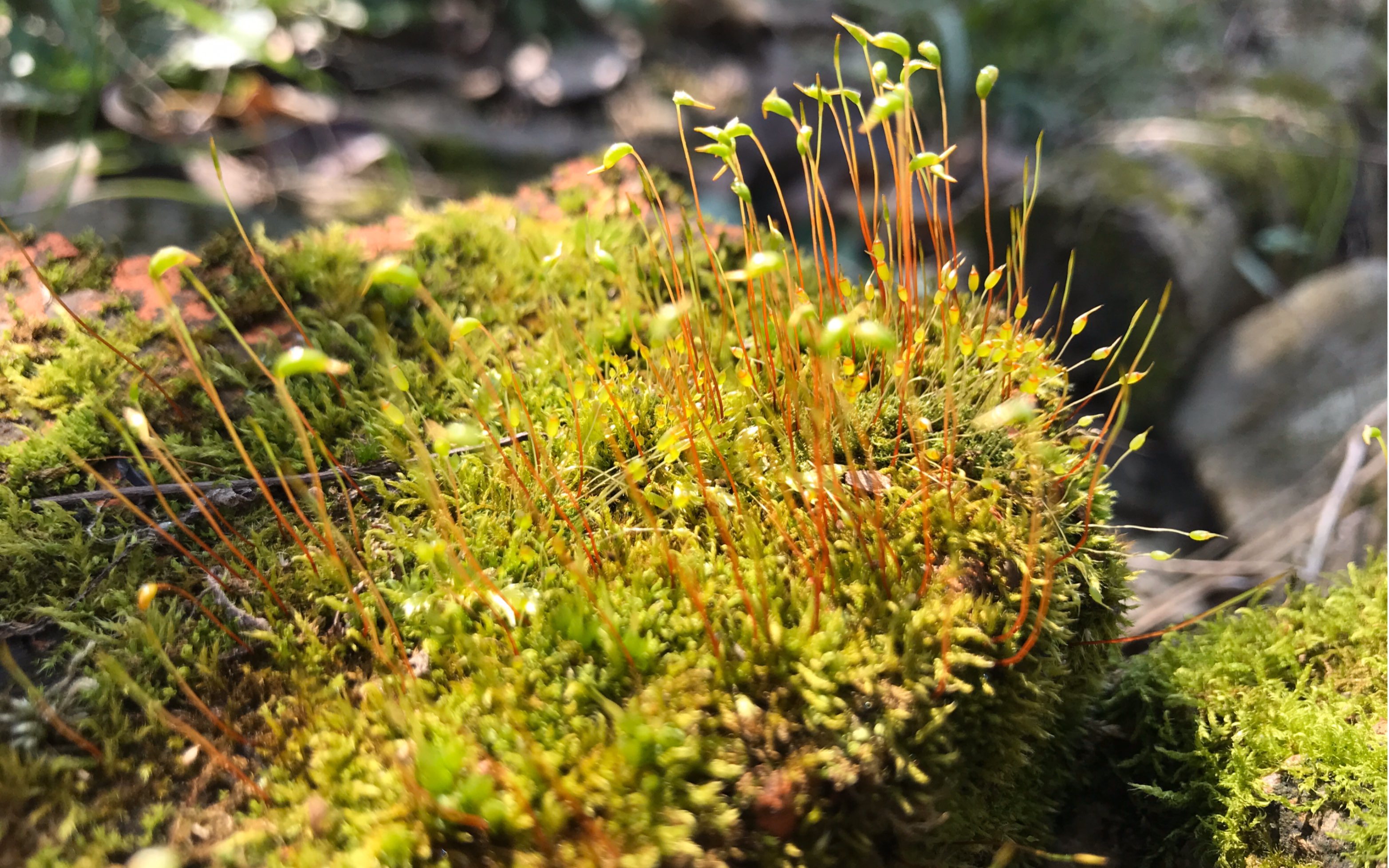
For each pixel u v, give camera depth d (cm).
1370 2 39
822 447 11
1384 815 11
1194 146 28
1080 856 10
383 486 12
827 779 9
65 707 10
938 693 10
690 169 11
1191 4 41
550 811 8
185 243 24
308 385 14
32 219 23
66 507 12
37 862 9
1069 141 35
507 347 15
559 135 33
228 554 11
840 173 31
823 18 40
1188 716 13
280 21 32
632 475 10
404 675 10
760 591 10
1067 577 11
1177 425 25
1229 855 12
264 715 10
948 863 11
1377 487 20
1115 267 26
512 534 11
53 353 14
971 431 12
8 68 26
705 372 12
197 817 9
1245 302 26
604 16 37
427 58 34
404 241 17
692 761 9
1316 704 12
